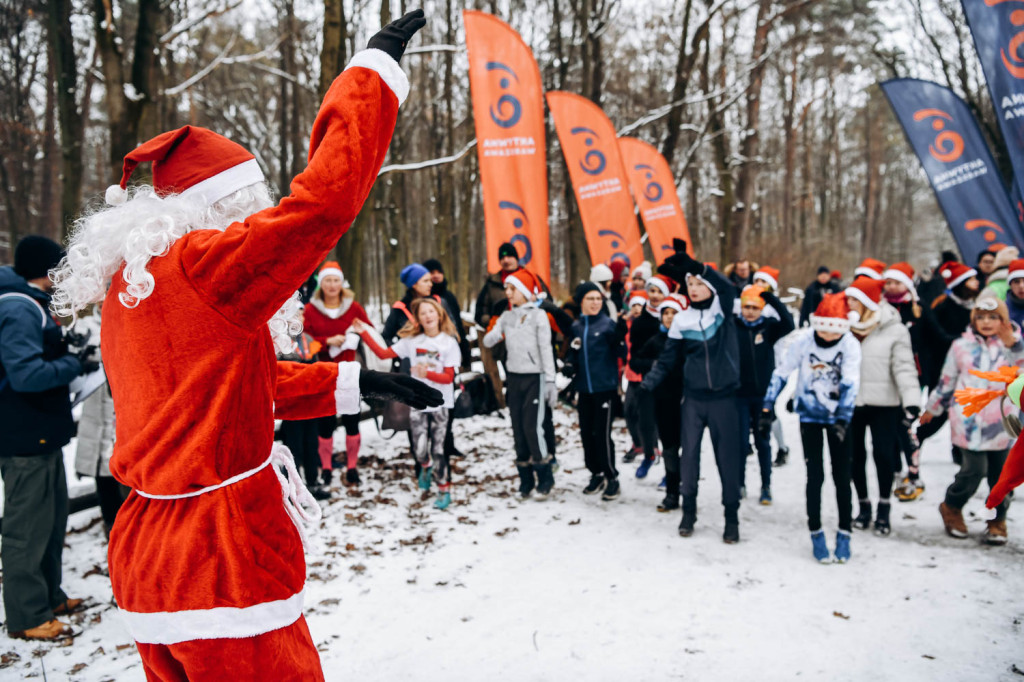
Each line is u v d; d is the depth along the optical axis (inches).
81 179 390.3
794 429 350.0
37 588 147.1
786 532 209.3
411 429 236.2
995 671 129.0
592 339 241.4
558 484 266.1
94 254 56.3
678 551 193.9
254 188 61.9
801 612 155.5
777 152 1258.0
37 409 143.9
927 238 2413.9
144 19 306.0
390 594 168.6
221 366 54.4
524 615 156.4
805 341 188.2
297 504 64.1
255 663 55.6
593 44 601.3
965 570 175.9
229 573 54.7
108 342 58.0
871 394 202.4
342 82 52.9
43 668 133.4
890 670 130.4
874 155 1606.8
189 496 55.6
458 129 924.6
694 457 205.9
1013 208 306.8
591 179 393.1
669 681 128.3
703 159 1002.7
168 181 59.8
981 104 686.5
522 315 242.8
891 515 221.3
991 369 191.2
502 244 318.7
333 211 50.1
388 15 348.5
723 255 741.9
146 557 55.4
